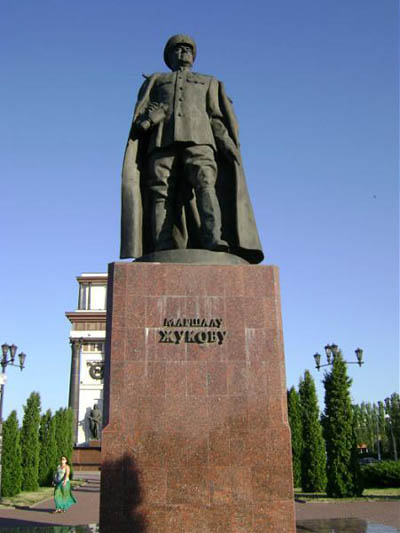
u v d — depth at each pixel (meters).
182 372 6.75
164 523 6.16
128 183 8.16
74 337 46.50
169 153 8.26
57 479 17.16
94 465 38.94
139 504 6.21
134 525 6.13
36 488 25.73
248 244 7.99
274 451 6.49
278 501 6.30
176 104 8.30
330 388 21.08
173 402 6.62
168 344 6.86
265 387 6.77
